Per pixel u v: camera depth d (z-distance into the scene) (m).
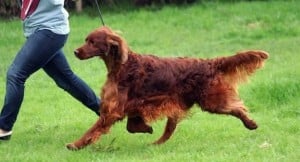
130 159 9.45
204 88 10.02
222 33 23.38
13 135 11.34
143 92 9.80
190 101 10.09
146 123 10.20
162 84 9.84
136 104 9.82
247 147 9.85
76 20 26.81
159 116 9.93
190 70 9.99
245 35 22.61
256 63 10.09
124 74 9.76
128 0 30.23
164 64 9.94
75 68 18.11
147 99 9.83
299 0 28.19
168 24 25.58
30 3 10.27
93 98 11.12
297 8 26.48
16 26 25.78
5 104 10.52
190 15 26.69
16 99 10.41
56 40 10.34
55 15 10.34
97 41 9.70
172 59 10.07
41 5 10.28
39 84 16.41
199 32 24.02
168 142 10.47
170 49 20.98
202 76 10.01
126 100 9.77
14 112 10.57
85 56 9.68
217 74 10.07
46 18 10.27
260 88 13.24
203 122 11.72
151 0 30.16
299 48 19.77
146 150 10.01
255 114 12.20
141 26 25.47
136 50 20.97
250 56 10.03
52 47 10.34
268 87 13.09
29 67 10.33
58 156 9.70
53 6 10.27
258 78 14.67
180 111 10.02
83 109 13.41
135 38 23.11
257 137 10.45
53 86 16.16
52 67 10.85
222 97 10.05
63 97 14.77
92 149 10.02
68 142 10.76
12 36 23.83
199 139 10.61
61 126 11.94
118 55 9.70
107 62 9.82
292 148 9.59
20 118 12.79
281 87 12.96
